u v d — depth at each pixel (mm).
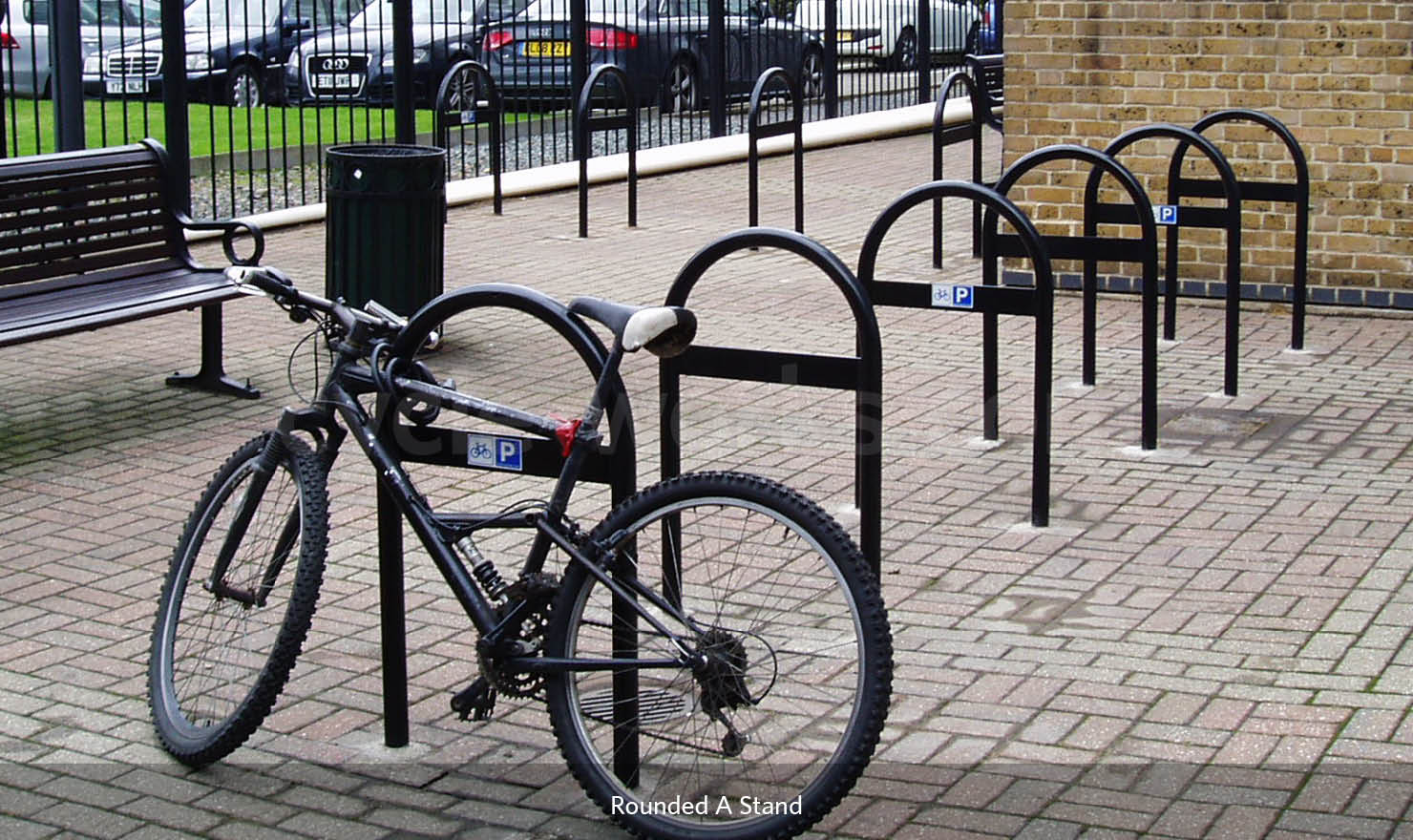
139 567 5871
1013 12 10109
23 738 4609
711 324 9461
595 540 4047
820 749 4398
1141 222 7090
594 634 4691
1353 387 8109
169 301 7711
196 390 8055
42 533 6184
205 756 4367
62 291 7758
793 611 4820
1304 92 9508
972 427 7500
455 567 4211
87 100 18906
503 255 11539
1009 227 10383
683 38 19344
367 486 6695
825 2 18547
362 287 8508
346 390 4438
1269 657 5047
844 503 6496
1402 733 4531
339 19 19438
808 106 19750
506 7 19047
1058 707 4730
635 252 11680
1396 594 5520
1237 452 7105
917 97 21016
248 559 4672
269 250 11750
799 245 5074
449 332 9164
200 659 4875
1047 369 6168
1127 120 9961
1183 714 4668
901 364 8594
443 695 4891
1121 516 6320
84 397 7918
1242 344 8984
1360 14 9312
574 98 16328
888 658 3789
